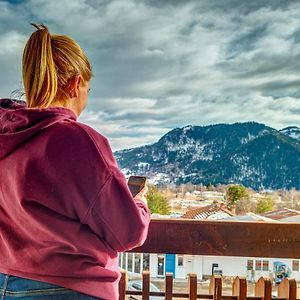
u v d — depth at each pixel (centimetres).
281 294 179
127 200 110
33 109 108
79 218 109
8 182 109
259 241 176
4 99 124
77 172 106
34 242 110
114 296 117
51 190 106
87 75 124
